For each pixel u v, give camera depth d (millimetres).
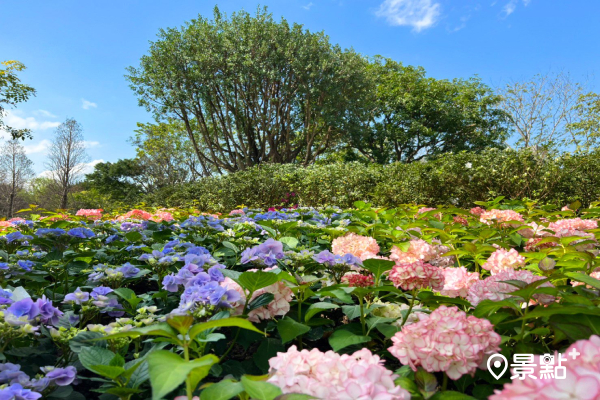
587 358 680
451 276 1729
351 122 21609
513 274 1464
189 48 20141
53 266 2301
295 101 21000
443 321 1021
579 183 6652
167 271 2154
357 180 9375
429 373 993
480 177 7184
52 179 31578
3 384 1177
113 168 34312
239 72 19453
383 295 2033
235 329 1554
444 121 26219
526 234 2984
